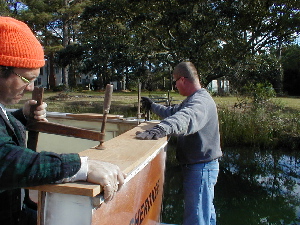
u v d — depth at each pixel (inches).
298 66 1057.5
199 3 544.1
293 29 555.8
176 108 114.0
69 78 1407.5
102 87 1440.7
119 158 58.9
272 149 353.1
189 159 104.3
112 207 51.6
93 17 639.1
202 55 546.3
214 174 105.4
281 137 358.3
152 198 80.9
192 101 97.6
